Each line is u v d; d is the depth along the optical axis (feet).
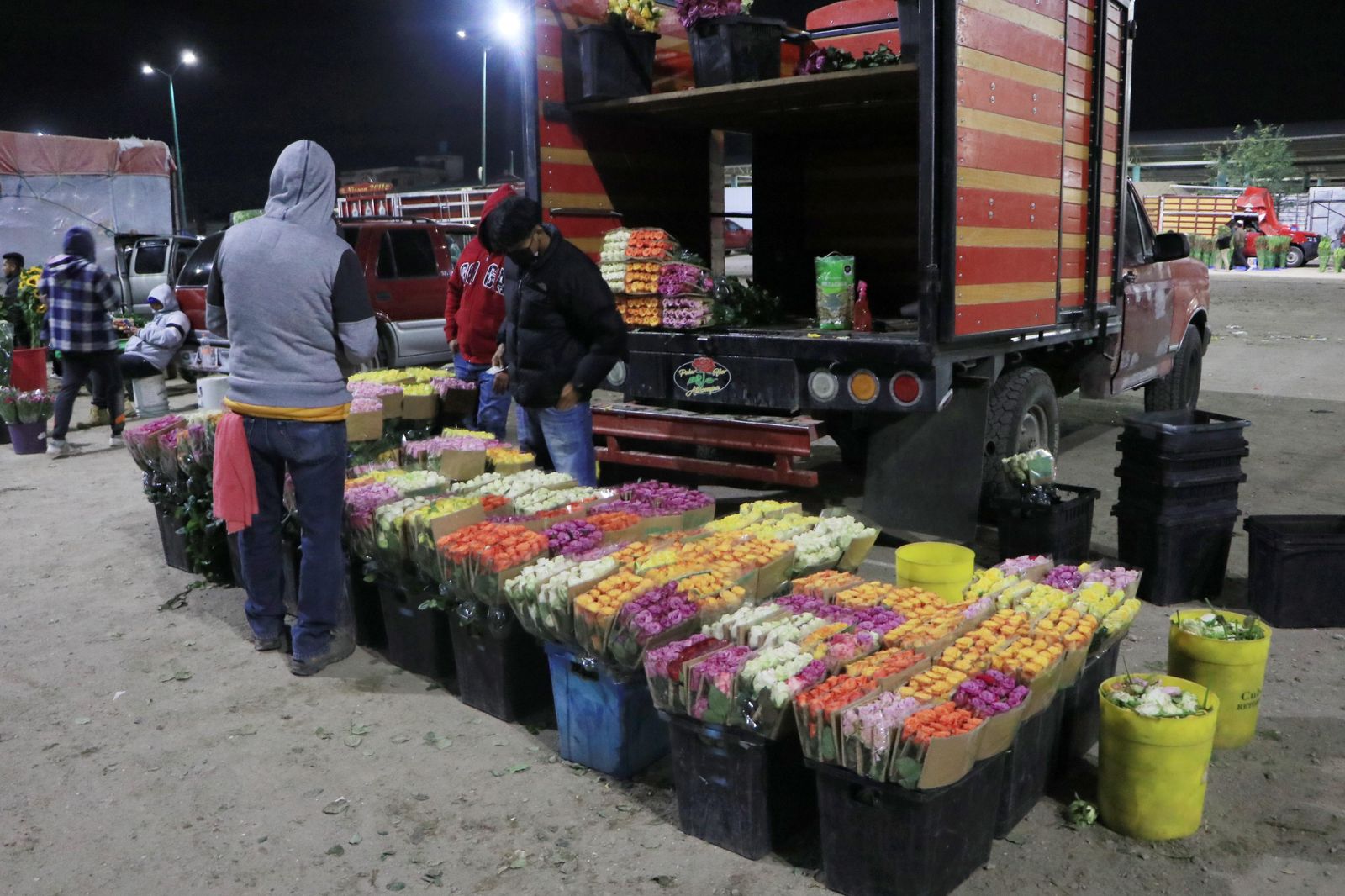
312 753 11.35
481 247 19.30
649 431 18.26
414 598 13.07
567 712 10.98
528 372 15.38
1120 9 19.12
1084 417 30.45
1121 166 19.97
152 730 11.95
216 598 16.43
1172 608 14.96
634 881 8.98
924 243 14.42
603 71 18.51
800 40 22.09
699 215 22.56
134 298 46.50
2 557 18.61
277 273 12.19
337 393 12.83
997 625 10.00
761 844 9.25
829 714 8.21
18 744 11.64
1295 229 131.64
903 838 8.20
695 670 9.03
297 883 9.07
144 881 9.12
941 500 16.19
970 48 14.29
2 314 38.27
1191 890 8.64
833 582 11.51
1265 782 10.32
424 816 10.08
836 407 16.21
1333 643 13.60
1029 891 8.65
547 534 12.28
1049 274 17.47
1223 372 39.55
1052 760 10.23
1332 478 22.29
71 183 52.19
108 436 30.55
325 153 12.82
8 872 9.27
